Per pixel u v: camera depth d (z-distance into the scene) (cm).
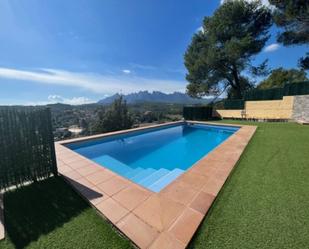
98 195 297
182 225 215
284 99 1264
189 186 314
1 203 289
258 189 297
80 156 535
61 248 193
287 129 879
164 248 181
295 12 1045
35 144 364
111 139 917
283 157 453
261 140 657
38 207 275
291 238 189
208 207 250
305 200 260
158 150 805
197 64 1681
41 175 376
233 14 1477
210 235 198
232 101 1625
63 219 244
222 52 1551
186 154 748
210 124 1317
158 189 431
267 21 1468
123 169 578
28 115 353
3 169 326
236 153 504
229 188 305
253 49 1480
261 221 217
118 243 196
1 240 209
